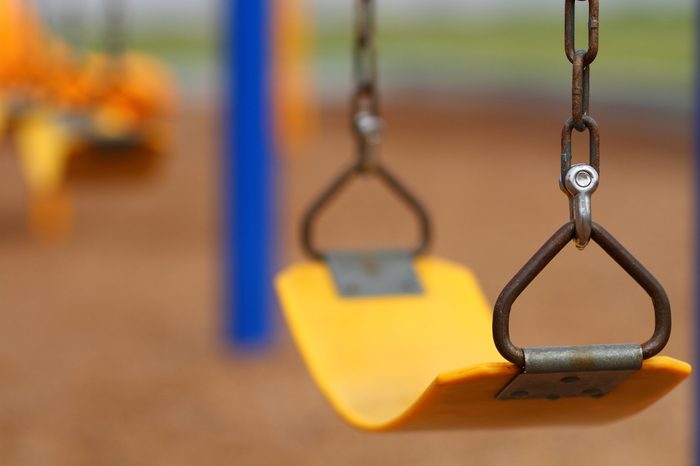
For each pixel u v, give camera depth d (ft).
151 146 15.58
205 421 12.50
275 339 15.81
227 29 14.75
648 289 3.80
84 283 19.15
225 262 15.48
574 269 20.53
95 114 16.10
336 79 66.44
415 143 42.32
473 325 5.77
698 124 8.68
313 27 119.55
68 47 17.48
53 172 15.69
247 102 14.80
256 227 15.07
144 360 14.71
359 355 5.47
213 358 14.87
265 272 15.21
